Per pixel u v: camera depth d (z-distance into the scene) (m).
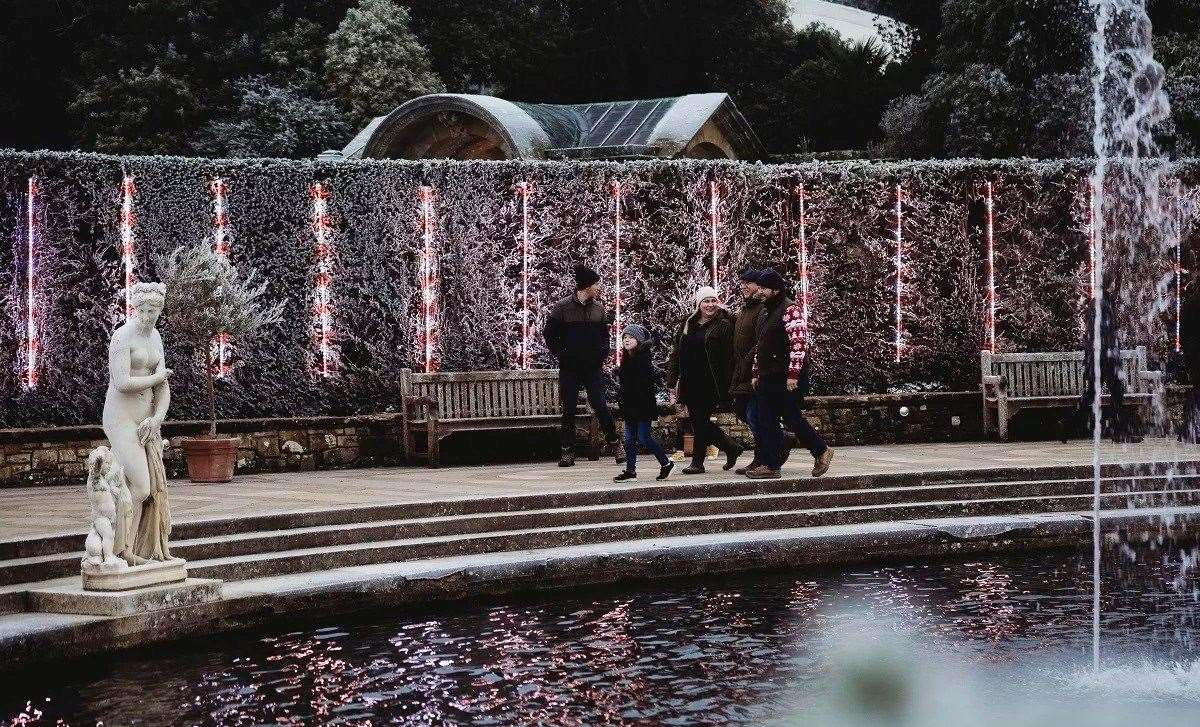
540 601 10.03
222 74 34.84
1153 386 17.77
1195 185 19.20
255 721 6.85
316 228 16.55
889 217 18.58
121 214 15.62
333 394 16.56
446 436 15.77
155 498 8.87
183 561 8.94
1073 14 28.78
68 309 15.27
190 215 16.00
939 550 11.90
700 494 12.48
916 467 13.95
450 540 10.77
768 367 12.94
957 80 29.08
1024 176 18.97
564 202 17.52
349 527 10.80
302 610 9.33
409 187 16.92
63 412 15.18
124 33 35.84
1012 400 17.41
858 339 18.52
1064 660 8.05
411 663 8.07
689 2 40.00
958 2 30.67
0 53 36.31
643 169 17.78
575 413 15.38
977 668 7.87
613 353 17.56
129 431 8.73
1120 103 27.55
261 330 16.16
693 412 13.84
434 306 17.06
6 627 8.00
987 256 18.89
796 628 8.97
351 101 32.41
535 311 17.47
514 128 21.77
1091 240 19.17
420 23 36.59
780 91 38.47
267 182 16.34
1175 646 8.38
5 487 13.95
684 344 13.85
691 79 41.03
